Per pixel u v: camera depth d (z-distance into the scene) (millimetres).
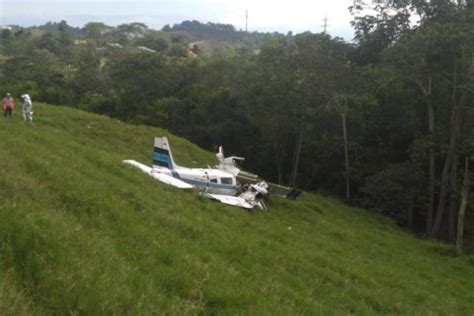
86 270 6016
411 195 34875
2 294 4777
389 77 34125
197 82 63125
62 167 12273
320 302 10438
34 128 19984
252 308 7508
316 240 18859
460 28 28469
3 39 134500
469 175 31703
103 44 134875
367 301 12742
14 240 6207
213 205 17609
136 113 55469
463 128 34438
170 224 11336
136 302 5836
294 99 40188
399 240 26656
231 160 23422
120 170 16203
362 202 36969
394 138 40406
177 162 29016
